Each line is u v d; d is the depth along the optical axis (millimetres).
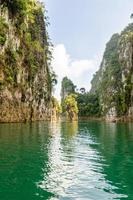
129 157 24016
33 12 112750
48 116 124750
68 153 25703
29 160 21609
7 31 75000
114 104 178500
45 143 32344
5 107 72500
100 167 19906
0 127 53344
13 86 77375
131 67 165750
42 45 126062
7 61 75062
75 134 46938
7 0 75500
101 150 27969
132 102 149875
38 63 108062
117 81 190500
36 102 103188
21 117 82875
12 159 21812
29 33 97125
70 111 191625
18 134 40719
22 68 85750
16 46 81688
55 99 154000
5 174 17250
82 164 20812
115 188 14969
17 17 83125
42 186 15055
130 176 17422
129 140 37688
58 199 13242
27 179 16266
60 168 19281
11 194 13766
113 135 45969
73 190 14547
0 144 29750
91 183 15820
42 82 112688
